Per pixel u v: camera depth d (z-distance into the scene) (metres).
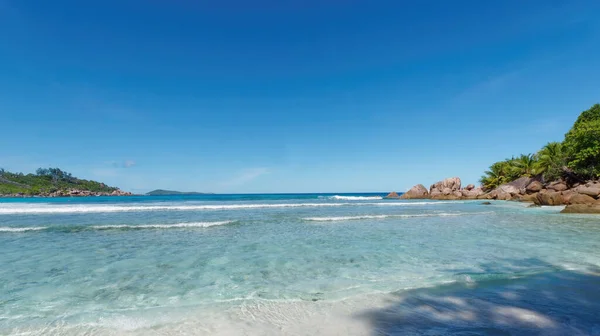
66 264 7.72
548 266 7.26
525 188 48.31
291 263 7.82
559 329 3.97
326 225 15.48
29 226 14.34
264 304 5.00
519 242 10.59
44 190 112.31
